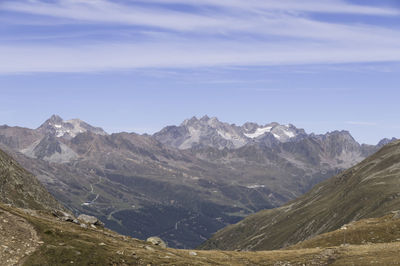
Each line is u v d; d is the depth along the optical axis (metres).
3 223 65.19
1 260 56.12
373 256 84.62
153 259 69.50
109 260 63.88
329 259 86.62
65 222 80.44
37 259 58.81
